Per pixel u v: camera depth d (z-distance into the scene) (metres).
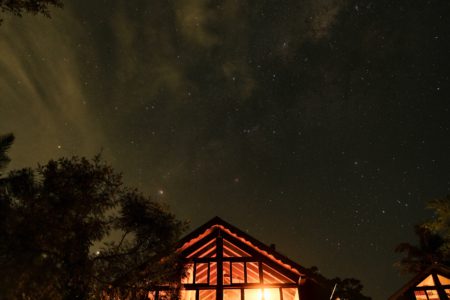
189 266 8.36
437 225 17.70
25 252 5.12
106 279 6.45
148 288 7.27
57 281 5.55
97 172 6.48
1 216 5.01
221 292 10.69
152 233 7.19
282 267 11.23
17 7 6.36
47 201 5.69
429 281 15.09
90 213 6.37
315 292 10.69
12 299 5.00
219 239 11.71
